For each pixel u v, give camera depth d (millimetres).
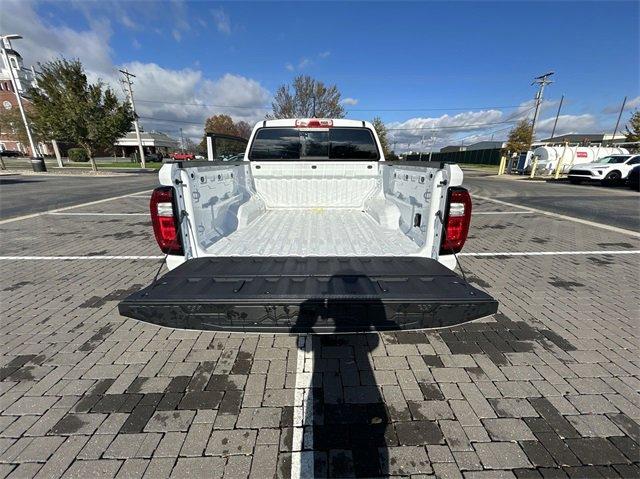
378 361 2574
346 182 4734
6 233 6648
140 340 2836
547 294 3846
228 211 3496
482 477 1661
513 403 2143
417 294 1992
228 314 1941
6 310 3361
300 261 2555
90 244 5863
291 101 28812
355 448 1813
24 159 42875
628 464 1723
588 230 7254
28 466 1684
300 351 2691
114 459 1729
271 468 1692
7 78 46594
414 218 3061
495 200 12172
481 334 2969
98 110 19797
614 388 2283
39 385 2273
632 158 17172
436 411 2074
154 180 19297
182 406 2098
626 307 3520
